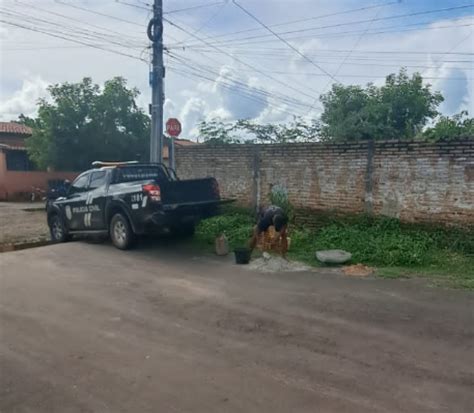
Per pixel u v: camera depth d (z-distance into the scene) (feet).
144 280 21.21
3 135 90.89
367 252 24.68
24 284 20.76
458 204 25.86
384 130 47.34
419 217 27.32
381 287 19.36
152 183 25.99
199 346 13.38
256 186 34.68
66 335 14.40
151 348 13.28
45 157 70.03
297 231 30.09
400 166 27.84
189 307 17.11
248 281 20.71
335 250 24.75
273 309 16.70
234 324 15.21
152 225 26.32
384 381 11.05
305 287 19.54
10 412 9.86
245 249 24.36
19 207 63.21
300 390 10.65
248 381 11.13
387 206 28.55
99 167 32.30
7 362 12.44
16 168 84.64
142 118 74.49
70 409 9.94
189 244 29.73
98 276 22.12
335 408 9.83
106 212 28.91
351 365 11.95
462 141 25.44
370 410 9.75
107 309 17.02
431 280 20.29
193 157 38.09
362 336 13.96
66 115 68.90
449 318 15.43
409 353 12.66
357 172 29.66
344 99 53.88
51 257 26.78
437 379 11.12
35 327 15.16
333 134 45.50
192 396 10.43
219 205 29.43
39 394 10.63
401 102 52.49
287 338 13.89
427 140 26.61
